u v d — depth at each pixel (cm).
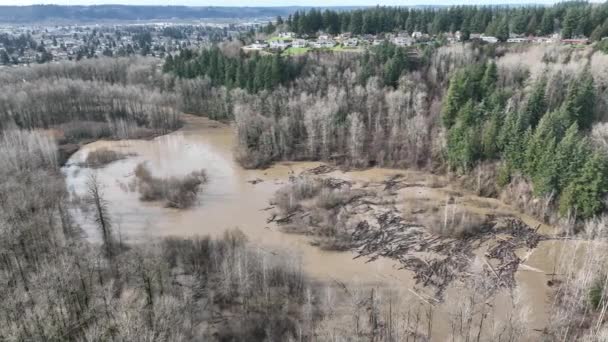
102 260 5328
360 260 6084
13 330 3600
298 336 4297
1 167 7475
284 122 9981
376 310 4706
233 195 8156
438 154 9075
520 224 6975
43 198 6862
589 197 6438
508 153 7775
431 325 4712
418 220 7125
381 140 9612
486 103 8625
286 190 8038
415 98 10012
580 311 4816
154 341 3497
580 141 6850
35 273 4819
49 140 10031
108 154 10019
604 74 8769
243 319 4556
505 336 4375
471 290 5356
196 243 5900
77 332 3950
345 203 7756
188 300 4441
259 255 5784
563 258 6000
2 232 5122
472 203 7700
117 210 7494
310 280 5547
